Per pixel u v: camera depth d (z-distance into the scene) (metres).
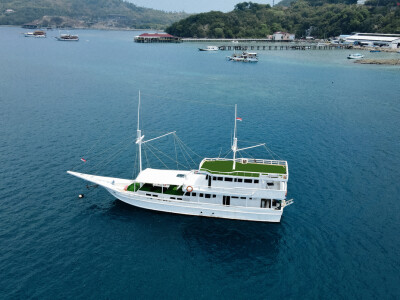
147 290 48.66
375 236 60.41
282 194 61.88
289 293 48.72
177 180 66.31
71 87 168.38
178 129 111.94
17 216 63.47
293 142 102.44
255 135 108.06
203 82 192.75
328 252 56.56
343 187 76.19
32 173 79.25
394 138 106.88
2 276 49.78
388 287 49.59
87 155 89.81
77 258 54.03
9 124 111.12
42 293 47.34
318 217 65.62
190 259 54.81
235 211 63.75
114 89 167.00
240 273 52.28
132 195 66.56
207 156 91.81
